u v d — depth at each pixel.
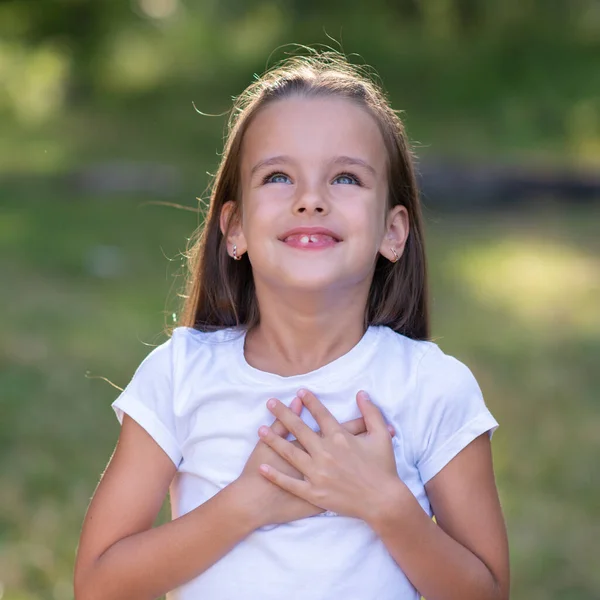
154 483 2.69
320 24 30.30
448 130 23.66
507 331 9.70
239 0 32.47
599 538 5.20
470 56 27.67
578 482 5.93
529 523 5.38
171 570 2.55
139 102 27.77
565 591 4.67
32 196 17.72
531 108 25.03
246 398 2.66
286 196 2.66
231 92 27.94
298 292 2.63
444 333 9.55
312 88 2.78
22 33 32.19
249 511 2.51
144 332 9.18
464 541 2.67
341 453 2.53
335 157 2.68
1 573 4.59
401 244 2.94
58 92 29.25
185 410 2.68
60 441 6.22
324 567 2.52
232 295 3.00
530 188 18.89
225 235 2.96
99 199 17.70
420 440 2.67
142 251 13.34
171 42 32.53
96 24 32.53
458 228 16.23
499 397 7.48
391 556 2.58
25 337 8.72
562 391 7.65
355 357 2.70
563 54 27.88
